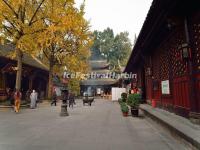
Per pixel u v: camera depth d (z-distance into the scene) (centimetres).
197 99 985
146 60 2145
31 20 2392
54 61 3891
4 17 2252
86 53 4034
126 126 1193
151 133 991
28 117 1653
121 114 1844
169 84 1445
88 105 3219
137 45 1933
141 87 2700
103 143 803
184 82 1170
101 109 2431
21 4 2303
